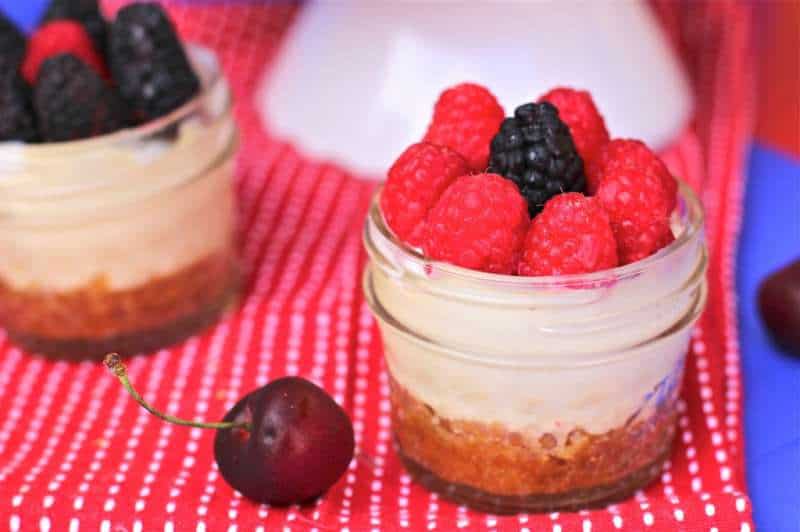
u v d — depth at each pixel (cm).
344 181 54
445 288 37
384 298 39
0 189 43
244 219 52
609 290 37
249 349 45
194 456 41
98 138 43
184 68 45
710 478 40
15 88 44
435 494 40
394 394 40
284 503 39
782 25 58
